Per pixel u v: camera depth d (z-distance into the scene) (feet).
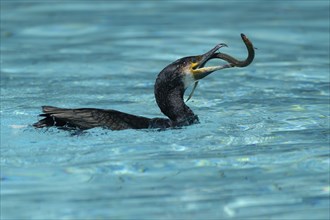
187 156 37.35
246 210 30.32
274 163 36.29
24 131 40.42
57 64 63.26
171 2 97.60
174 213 30.04
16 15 87.04
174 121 42.98
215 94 53.11
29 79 57.57
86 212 30.14
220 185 33.14
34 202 31.27
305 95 52.37
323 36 75.56
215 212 30.09
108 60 64.80
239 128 42.98
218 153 37.86
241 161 36.60
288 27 79.77
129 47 70.28
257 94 52.85
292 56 66.74
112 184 33.37
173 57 65.82
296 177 34.27
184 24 81.61
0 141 39.06
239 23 82.07
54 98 51.13
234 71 61.21
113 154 37.42
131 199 31.58
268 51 69.00
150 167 35.58
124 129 40.57
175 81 43.34
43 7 92.84
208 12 89.71
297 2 96.84
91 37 75.20
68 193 32.30
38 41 73.31
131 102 50.70
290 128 43.04
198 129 42.37
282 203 31.04
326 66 62.59
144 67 62.23
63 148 38.09
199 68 43.68
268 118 45.55
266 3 96.32
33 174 34.68
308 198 31.58
